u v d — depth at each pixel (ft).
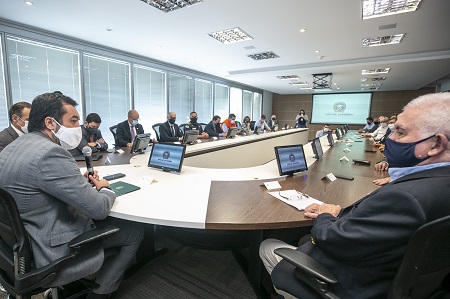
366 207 2.26
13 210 2.63
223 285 5.07
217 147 9.77
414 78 24.50
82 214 3.53
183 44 15.25
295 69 21.20
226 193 4.61
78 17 11.16
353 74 22.74
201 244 5.35
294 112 42.70
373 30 12.47
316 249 2.77
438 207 1.93
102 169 6.34
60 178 3.01
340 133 20.70
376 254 2.14
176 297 4.71
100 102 16.28
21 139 3.26
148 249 5.74
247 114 35.55
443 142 2.29
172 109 22.16
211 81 26.76
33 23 11.82
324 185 5.30
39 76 13.01
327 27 12.17
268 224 3.40
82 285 4.32
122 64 17.53
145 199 4.16
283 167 5.88
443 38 13.56
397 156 2.61
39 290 3.06
